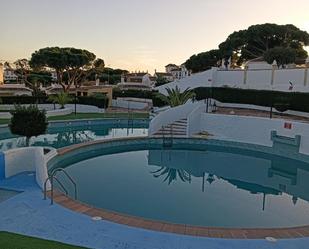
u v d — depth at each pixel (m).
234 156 17.20
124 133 22.36
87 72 47.31
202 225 8.20
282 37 44.50
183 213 8.97
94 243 5.86
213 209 9.39
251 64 36.00
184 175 13.40
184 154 17.56
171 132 20.53
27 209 7.37
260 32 44.12
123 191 10.73
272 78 27.39
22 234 6.08
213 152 18.16
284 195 11.09
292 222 8.64
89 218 6.95
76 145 15.98
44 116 12.61
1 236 5.87
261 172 14.22
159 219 8.48
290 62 34.72
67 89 42.50
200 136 20.39
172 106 24.66
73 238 6.02
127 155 16.84
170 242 6.02
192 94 25.11
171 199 10.12
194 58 56.84
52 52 40.03
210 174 13.72
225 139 19.91
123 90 45.09
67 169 13.47
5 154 9.85
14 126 12.16
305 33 44.09
